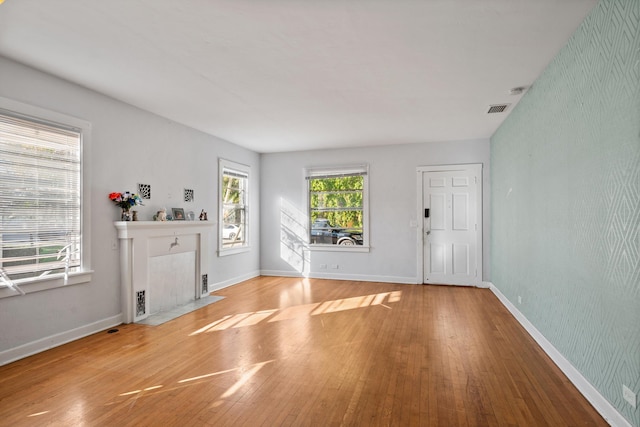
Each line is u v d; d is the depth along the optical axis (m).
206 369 2.89
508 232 4.72
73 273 3.52
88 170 3.71
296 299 5.25
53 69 3.24
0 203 3.01
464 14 2.37
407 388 2.57
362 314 4.47
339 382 2.67
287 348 3.34
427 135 5.85
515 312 4.32
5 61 3.02
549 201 3.17
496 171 5.52
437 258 6.31
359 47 2.84
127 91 3.81
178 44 2.78
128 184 4.22
